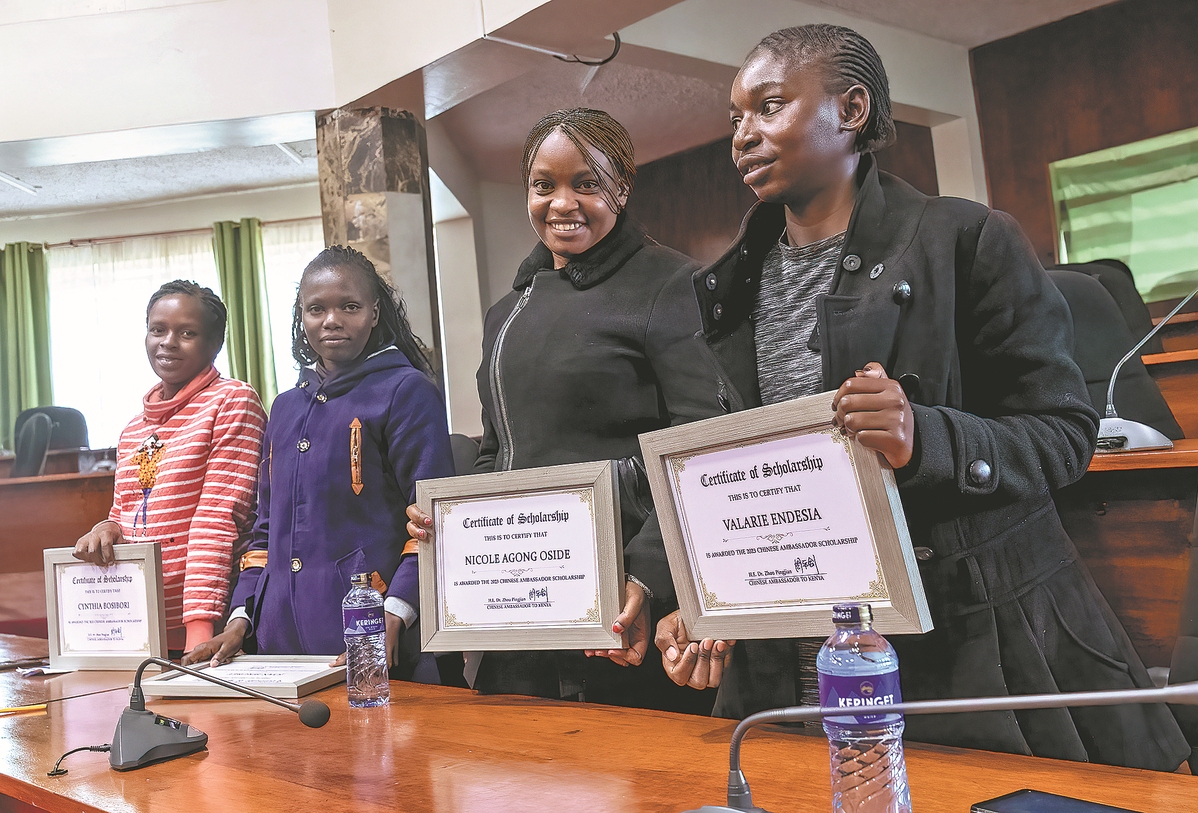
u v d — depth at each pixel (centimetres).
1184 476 203
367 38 318
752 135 132
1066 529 222
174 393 246
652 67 412
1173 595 204
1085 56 486
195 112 326
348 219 328
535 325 166
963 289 121
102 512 386
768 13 431
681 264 161
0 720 165
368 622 158
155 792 116
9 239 726
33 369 715
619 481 148
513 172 627
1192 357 271
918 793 95
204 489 226
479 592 147
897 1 459
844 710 78
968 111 518
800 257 137
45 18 332
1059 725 116
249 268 709
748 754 112
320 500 197
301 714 138
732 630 118
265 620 200
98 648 209
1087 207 493
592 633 137
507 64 309
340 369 207
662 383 156
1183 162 464
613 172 161
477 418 604
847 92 129
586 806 99
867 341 123
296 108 327
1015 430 112
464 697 158
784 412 112
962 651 119
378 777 114
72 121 329
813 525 112
